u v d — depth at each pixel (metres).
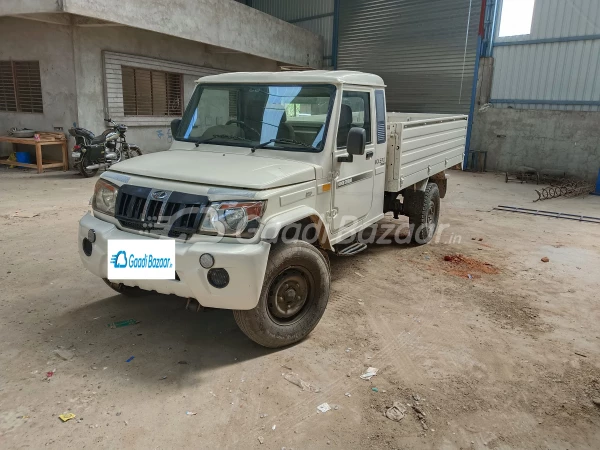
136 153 12.15
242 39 14.03
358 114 4.53
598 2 12.46
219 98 4.46
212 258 3.04
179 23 11.72
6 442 2.54
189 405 2.92
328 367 3.40
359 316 4.26
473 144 15.24
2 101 12.07
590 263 5.94
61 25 10.75
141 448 2.54
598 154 13.03
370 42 17.30
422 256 6.09
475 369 3.44
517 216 8.70
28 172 11.06
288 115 4.13
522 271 5.59
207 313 4.20
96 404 2.89
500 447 2.66
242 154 4.09
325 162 3.94
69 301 4.32
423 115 7.85
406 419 2.86
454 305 4.56
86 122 11.29
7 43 11.46
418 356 3.60
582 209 9.54
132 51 12.21
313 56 17.98
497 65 14.50
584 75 13.02
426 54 15.98
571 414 2.96
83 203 8.05
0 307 4.13
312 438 2.67
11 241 5.90
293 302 3.65
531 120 14.02
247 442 2.62
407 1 16.11
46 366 3.27
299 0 19.03
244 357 3.49
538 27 13.56
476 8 14.55
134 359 3.41
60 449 2.51
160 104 13.61
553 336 3.98
